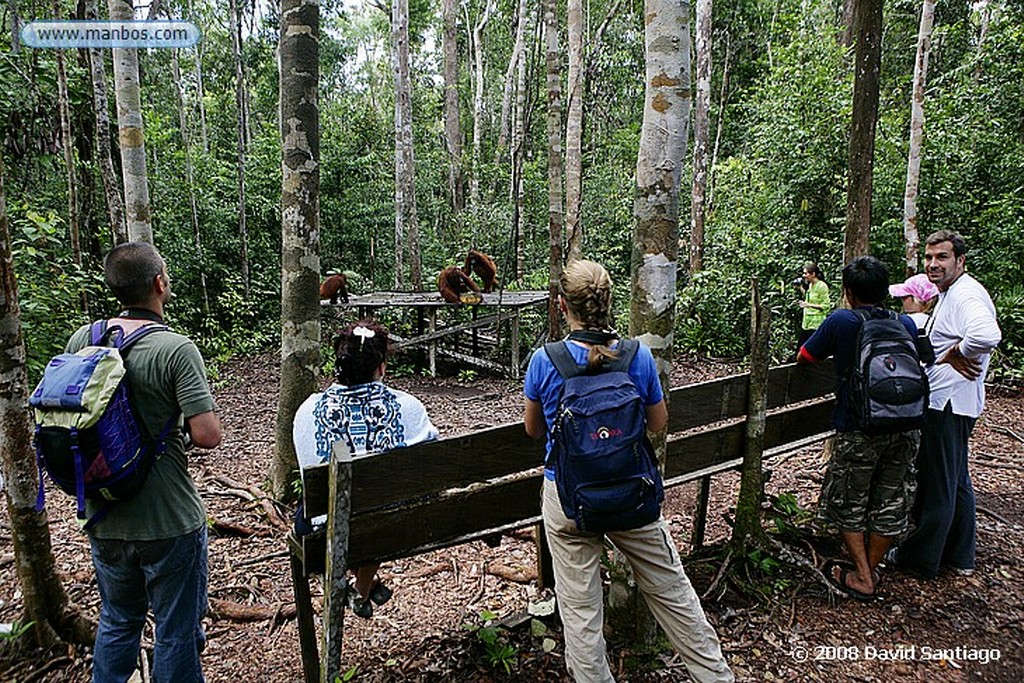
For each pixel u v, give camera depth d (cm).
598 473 204
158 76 1802
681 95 243
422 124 2242
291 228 441
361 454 246
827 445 527
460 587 352
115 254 222
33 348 618
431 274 1468
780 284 1062
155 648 224
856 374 300
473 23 2277
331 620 213
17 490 271
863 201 490
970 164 979
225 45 2011
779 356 1013
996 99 990
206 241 1289
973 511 343
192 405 213
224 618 325
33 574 279
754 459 328
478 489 256
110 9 516
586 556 224
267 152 1479
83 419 198
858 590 318
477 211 1541
